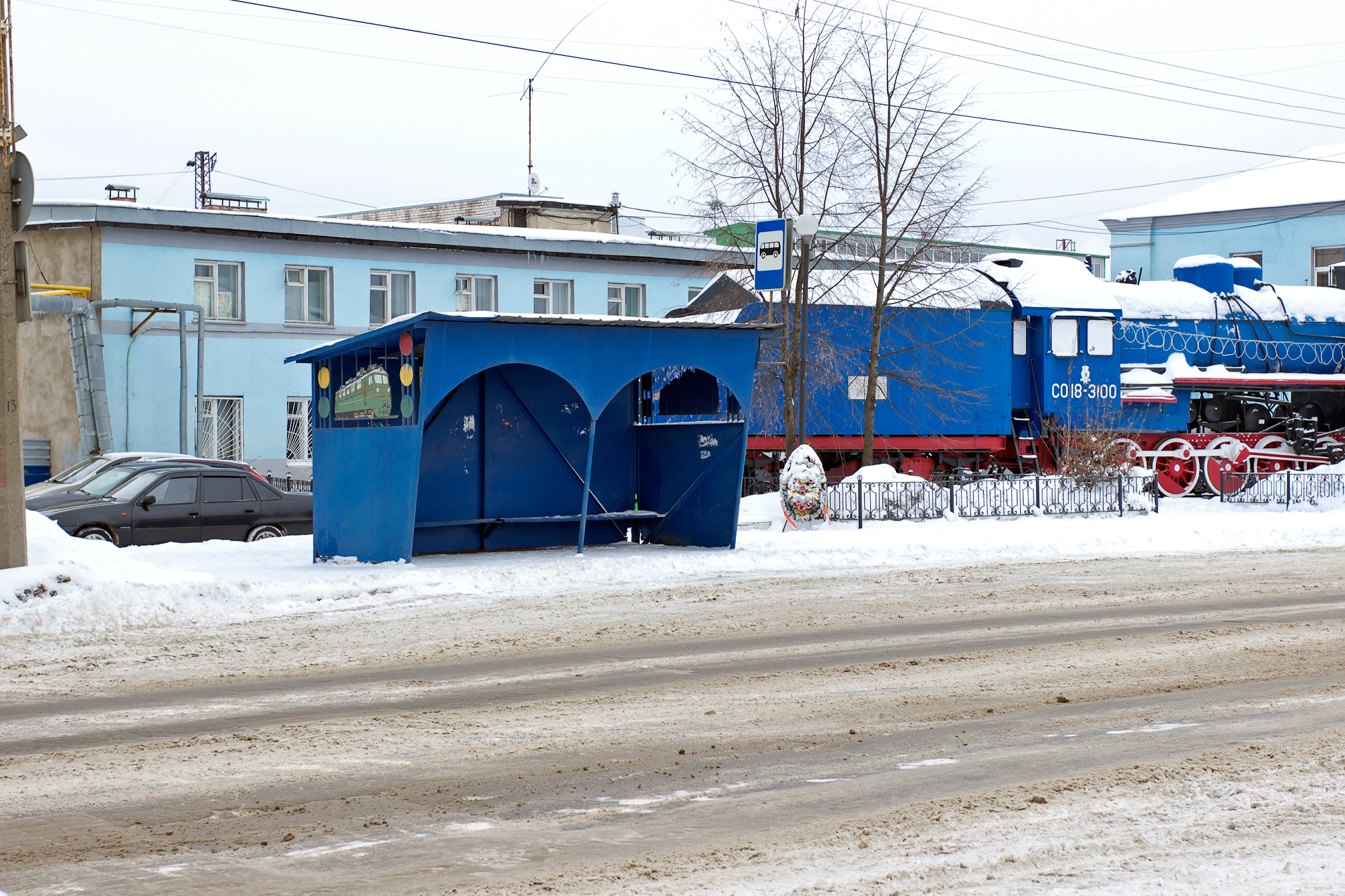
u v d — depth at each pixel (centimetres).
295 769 664
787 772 655
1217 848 523
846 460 2641
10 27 1294
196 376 3050
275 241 3169
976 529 2048
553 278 3619
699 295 2667
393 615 1220
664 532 1858
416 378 1503
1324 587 1434
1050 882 482
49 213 2891
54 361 2958
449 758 686
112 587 1220
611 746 711
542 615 1220
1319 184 4859
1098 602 1313
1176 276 3045
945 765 668
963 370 2664
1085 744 711
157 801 606
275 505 1955
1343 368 3011
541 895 477
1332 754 680
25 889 489
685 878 493
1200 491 2825
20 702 833
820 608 1266
